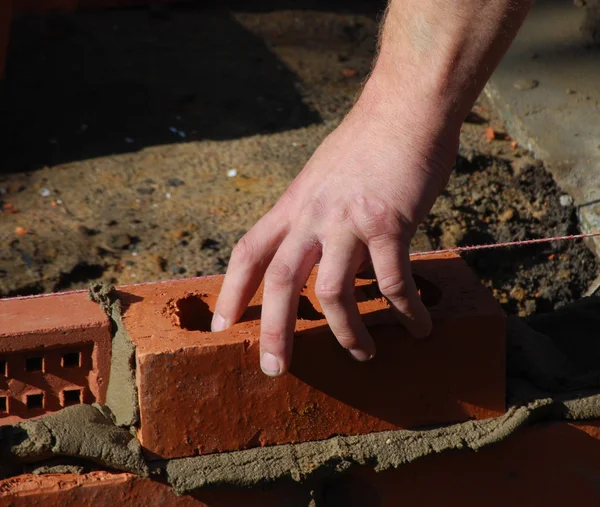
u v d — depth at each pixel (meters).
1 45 4.02
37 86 4.46
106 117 4.19
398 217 1.59
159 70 4.70
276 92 4.48
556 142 3.64
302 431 1.80
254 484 1.74
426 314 1.68
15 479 1.68
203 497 1.77
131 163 3.79
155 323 1.77
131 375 1.71
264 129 4.12
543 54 4.29
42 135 4.01
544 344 2.11
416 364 1.82
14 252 3.12
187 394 1.71
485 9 1.59
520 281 3.17
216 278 2.02
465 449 1.86
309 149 3.94
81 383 1.80
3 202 3.47
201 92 4.47
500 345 1.85
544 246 3.29
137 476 1.72
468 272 2.01
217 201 3.51
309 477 1.77
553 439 1.95
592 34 4.34
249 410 1.75
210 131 4.09
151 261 3.11
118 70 4.67
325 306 1.59
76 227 3.30
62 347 1.76
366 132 1.68
